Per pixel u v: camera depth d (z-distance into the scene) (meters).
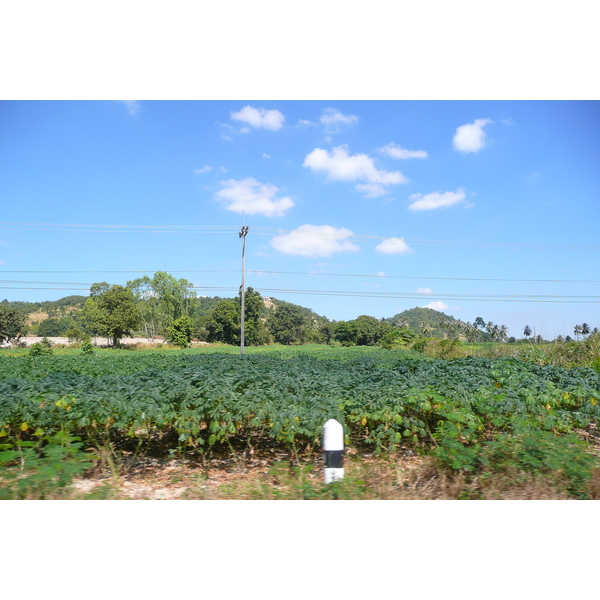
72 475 5.11
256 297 87.62
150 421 6.50
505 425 7.38
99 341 94.56
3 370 15.34
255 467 6.68
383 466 6.49
